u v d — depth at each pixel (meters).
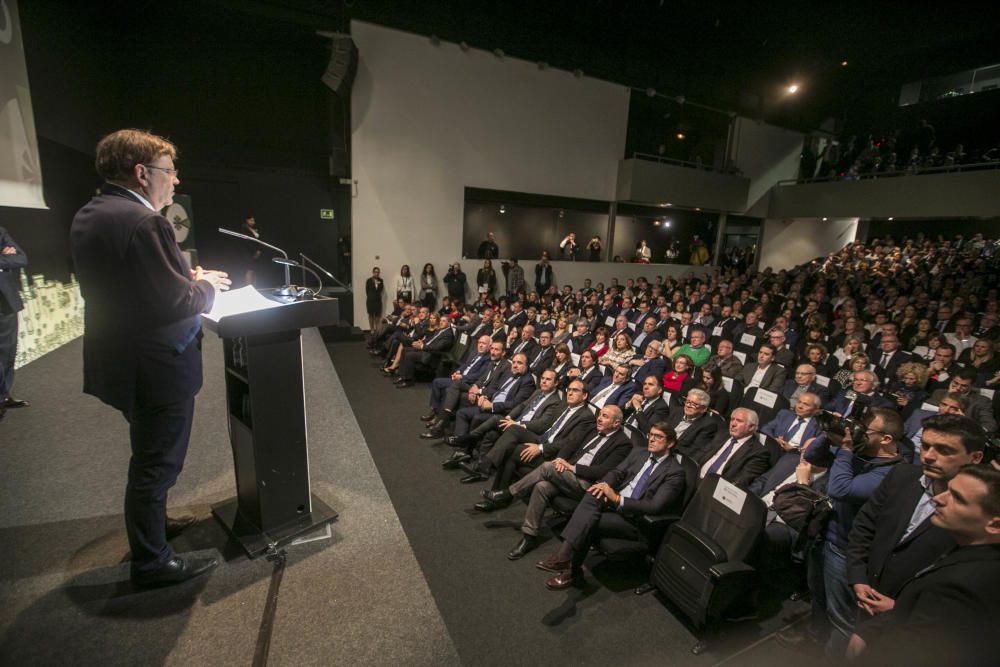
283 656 1.30
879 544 1.64
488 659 1.98
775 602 2.40
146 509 1.39
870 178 11.58
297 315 1.56
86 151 5.92
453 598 2.35
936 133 13.26
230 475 2.21
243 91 7.72
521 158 9.84
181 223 6.31
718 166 12.70
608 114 10.66
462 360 5.97
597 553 2.73
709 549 2.10
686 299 8.91
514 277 9.80
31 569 1.51
